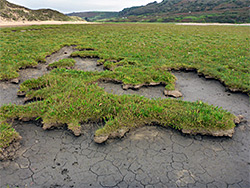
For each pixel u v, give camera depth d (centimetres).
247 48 1358
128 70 855
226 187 342
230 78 788
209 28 2894
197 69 916
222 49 1337
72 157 403
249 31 2478
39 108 534
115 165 385
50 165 384
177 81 820
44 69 950
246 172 372
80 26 3016
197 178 359
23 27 2511
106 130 454
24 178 355
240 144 445
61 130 481
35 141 446
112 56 1100
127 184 346
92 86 680
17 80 780
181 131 478
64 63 954
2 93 678
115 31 2348
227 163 393
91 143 442
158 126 496
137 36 1925
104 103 554
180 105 558
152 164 388
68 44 1458
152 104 553
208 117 482
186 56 1132
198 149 428
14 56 1066
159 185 344
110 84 764
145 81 752
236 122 508
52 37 1800
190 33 2200
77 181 351
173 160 398
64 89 661
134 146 434
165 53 1209
